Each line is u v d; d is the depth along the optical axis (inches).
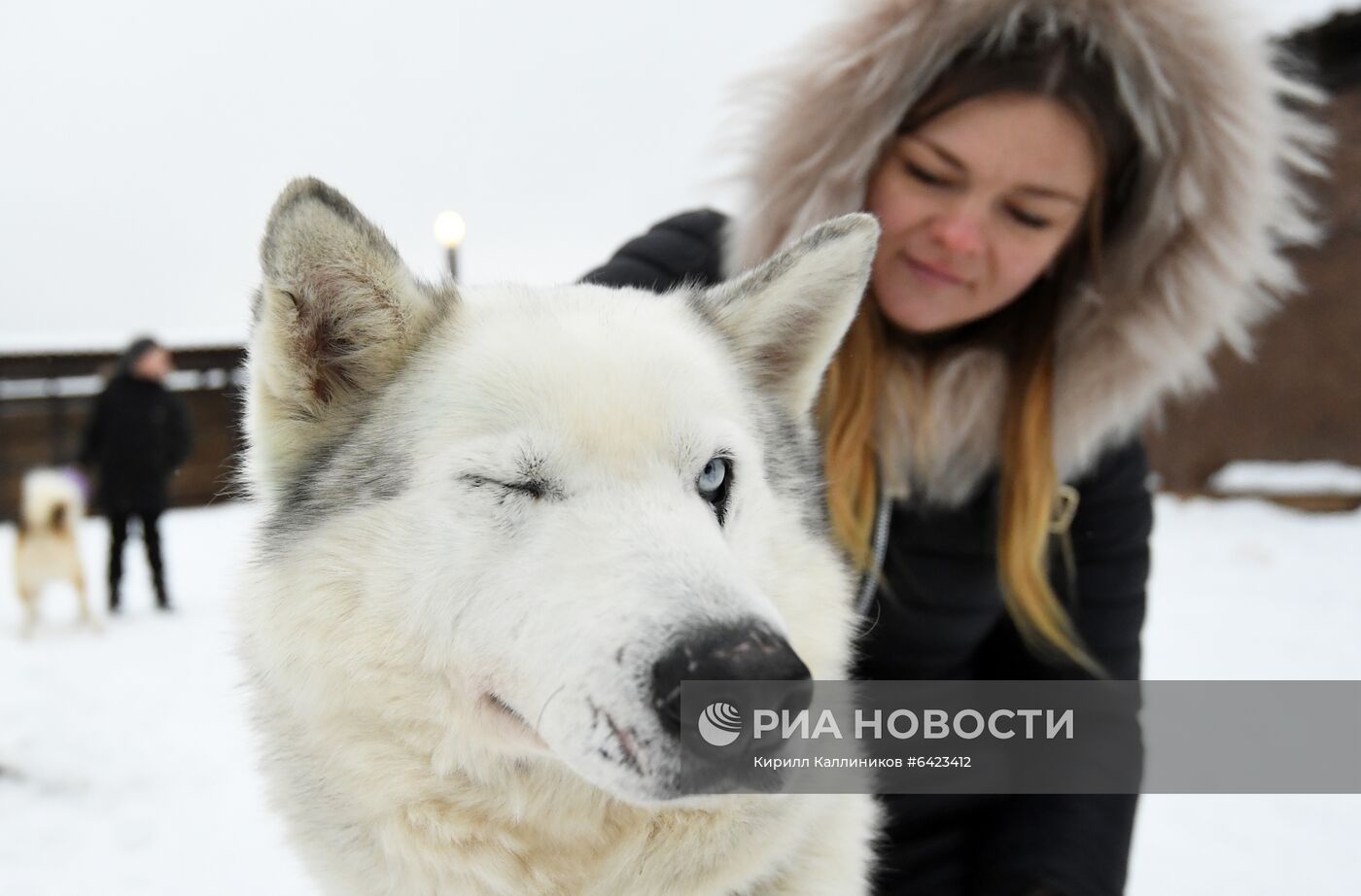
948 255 78.9
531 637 52.4
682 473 59.0
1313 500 374.6
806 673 47.4
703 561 51.9
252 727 67.1
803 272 71.4
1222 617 242.1
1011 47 74.7
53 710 199.5
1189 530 358.6
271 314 59.9
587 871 61.3
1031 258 79.0
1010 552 84.0
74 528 273.1
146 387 297.1
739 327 71.9
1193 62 75.2
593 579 51.6
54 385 494.6
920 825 89.4
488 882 60.4
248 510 69.6
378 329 63.6
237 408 73.4
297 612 60.9
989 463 86.2
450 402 60.0
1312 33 355.3
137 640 261.3
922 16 76.2
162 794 158.6
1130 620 91.7
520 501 56.7
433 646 57.4
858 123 80.8
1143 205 81.0
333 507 61.7
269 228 57.1
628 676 47.6
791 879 65.8
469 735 57.4
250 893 128.4
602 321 64.4
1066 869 81.4
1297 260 391.5
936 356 86.2
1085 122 75.4
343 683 60.1
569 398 57.7
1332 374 385.7
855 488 82.6
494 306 67.5
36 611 270.5
